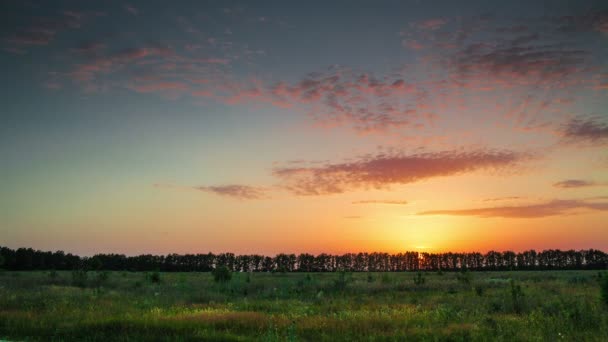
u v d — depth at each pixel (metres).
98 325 13.52
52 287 29.48
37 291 26.17
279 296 26.33
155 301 21.84
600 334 12.11
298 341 11.70
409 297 24.84
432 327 13.54
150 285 35.38
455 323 14.12
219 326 13.78
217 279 41.66
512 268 157.50
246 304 21.08
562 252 154.75
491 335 12.08
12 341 11.91
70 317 15.27
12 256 111.69
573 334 12.20
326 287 32.50
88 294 25.19
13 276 49.09
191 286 34.25
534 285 33.44
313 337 12.30
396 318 15.34
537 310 17.06
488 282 39.28
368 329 13.11
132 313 16.69
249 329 13.48
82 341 11.92
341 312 17.41
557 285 33.19
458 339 11.79
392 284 36.12
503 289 29.47
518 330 12.75
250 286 33.72
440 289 31.39
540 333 12.19
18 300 20.48
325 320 14.80
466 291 29.30
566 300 19.58
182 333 12.64
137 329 13.04
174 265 145.25
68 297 22.59
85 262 52.56
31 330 13.04
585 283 35.62
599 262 150.38
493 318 15.14
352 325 13.83
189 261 148.62
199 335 12.07
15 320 14.30
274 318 15.27
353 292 29.08
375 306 20.08
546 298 21.56
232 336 11.89
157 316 15.53
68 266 122.00
